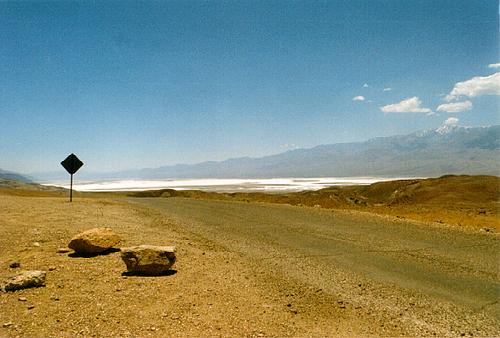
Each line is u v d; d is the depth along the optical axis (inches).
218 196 1731.1
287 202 1341.0
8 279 285.1
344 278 329.4
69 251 400.8
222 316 240.5
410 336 222.4
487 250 429.7
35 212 710.5
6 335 203.3
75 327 216.8
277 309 255.8
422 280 325.7
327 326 233.0
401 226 593.0
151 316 236.2
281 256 407.2
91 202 1023.6
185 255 398.3
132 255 326.6
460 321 243.8
